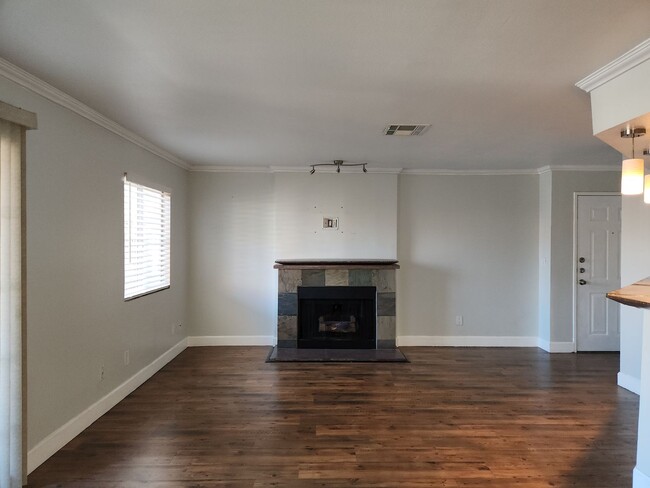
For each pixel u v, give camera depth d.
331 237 5.52
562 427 3.17
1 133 2.16
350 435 3.02
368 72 2.32
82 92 2.67
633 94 2.14
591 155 4.64
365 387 4.03
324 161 5.02
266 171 5.52
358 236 5.54
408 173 5.59
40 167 2.59
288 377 4.30
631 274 4.02
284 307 5.36
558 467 2.61
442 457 2.72
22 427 2.29
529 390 3.97
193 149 4.38
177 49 2.05
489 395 3.83
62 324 2.82
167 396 3.77
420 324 5.62
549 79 2.40
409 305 5.64
